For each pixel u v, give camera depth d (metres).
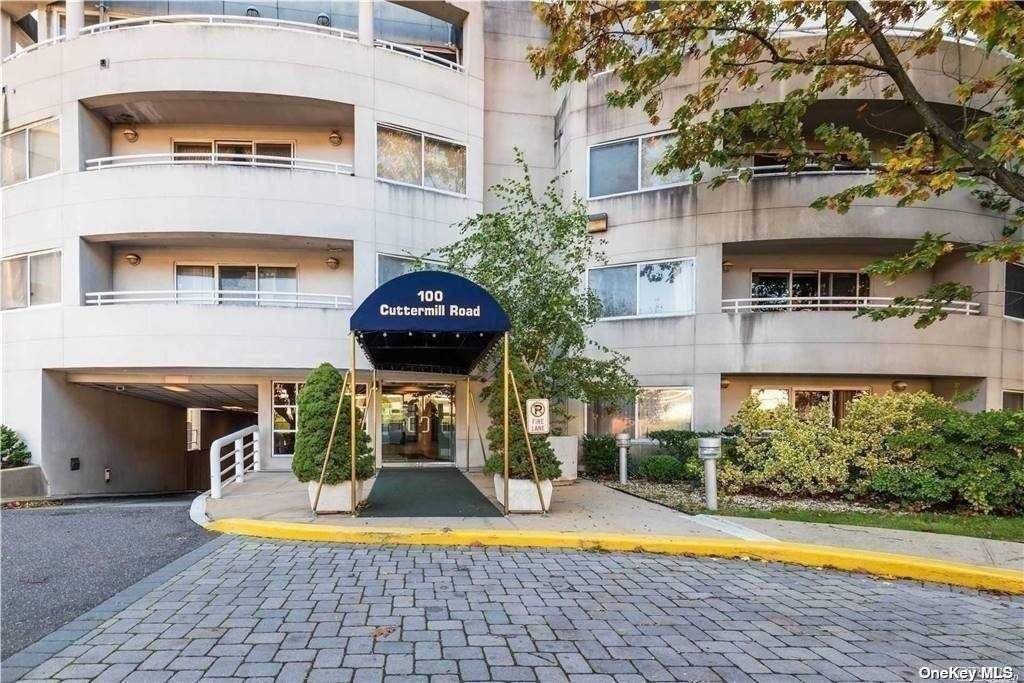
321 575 5.01
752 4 7.84
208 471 19.94
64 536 6.37
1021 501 7.62
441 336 8.75
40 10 12.27
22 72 11.57
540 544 6.18
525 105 14.38
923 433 8.39
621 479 10.55
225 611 4.12
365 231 11.80
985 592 5.06
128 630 3.77
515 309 9.45
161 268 12.23
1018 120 6.69
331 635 3.72
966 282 11.61
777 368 11.26
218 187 11.06
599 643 3.69
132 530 6.68
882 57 7.47
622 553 6.03
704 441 8.01
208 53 11.09
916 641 3.89
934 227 11.16
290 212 11.32
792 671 3.37
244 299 11.79
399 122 12.27
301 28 12.13
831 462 8.55
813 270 12.67
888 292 12.50
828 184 11.27
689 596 4.70
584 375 10.22
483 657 3.44
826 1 7.22
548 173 14.40
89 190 11.10
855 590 5.01
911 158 6.94
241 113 12.06
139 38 11.09
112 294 11.20
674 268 12.12
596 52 8.12
